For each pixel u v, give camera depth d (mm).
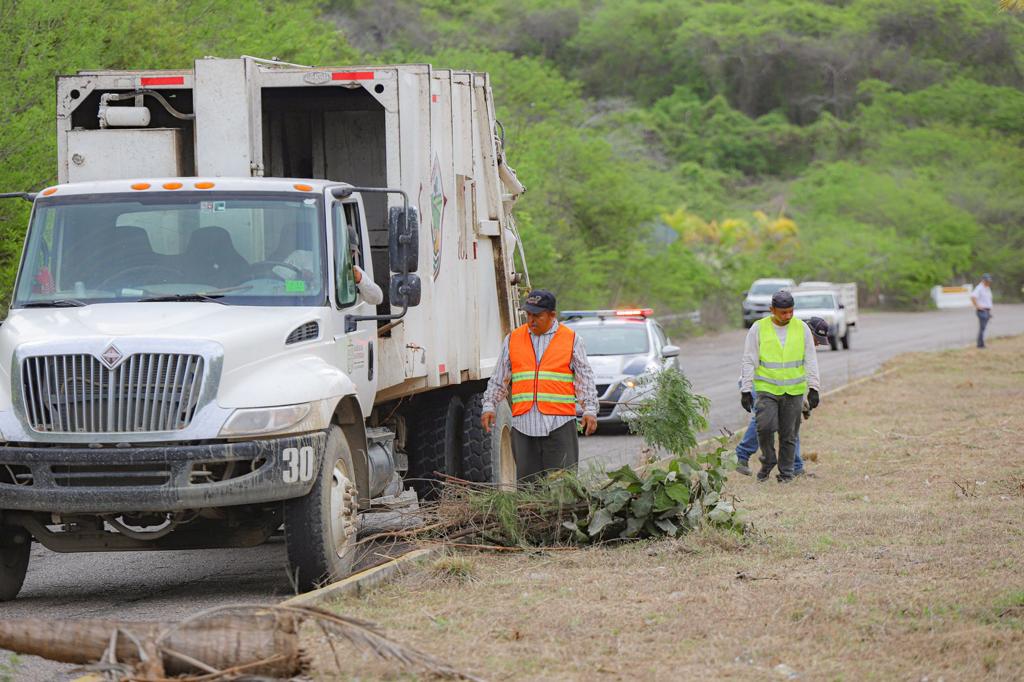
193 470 15156
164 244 17078
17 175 29297
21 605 16203
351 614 13656
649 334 38000
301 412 15531
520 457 18578
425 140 19688
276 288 16797
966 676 11453
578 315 39375
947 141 189625
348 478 16922
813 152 198625
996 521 18844
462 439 22359
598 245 79250
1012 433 29562
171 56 38219
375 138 22906
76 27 31344
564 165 78375
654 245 86938
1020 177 181375
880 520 19141
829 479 24078
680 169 169875
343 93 21438
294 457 15398
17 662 12320
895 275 138250
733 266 108562
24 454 15141
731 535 17406
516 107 75438
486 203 23359
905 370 50844
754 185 187875
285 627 11055
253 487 15188
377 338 18750
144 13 36875
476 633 12953
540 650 12305
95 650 11086
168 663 10891
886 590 14508
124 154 18969
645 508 17625
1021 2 28469
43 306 16719
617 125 140500
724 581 15141
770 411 23859
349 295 17656
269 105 22141
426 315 19734
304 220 17172
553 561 16672
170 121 20781
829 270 136000
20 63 30578
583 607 13945
